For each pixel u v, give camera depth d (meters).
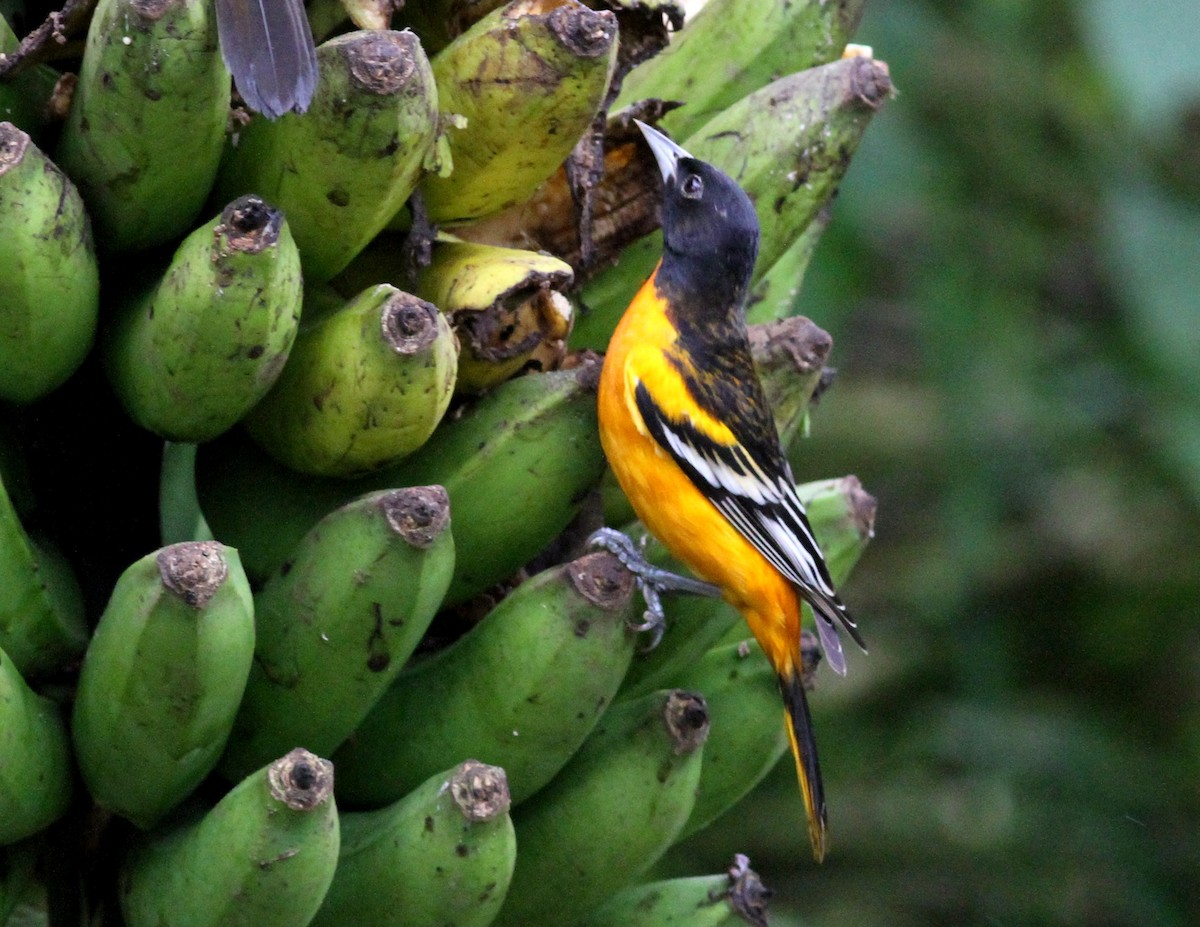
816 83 5.94
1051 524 11.52
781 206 5.96
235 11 4.15
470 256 4.96
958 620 11.38
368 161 4.35
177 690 4.08
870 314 12.27
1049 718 11.21
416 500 4.30
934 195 10.96
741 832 11.12
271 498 4.92
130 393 4.53
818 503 6.46
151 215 4.45
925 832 11.05
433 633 5.35
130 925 4.48
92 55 4.18
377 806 4.89
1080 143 10.98
